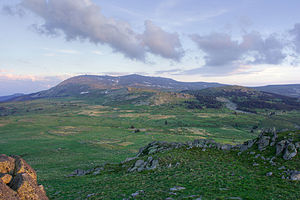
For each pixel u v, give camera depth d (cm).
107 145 12462
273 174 3038
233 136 18750
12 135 16075
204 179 2956
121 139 14950
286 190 2419
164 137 16050
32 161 8125
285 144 3744
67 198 2798
